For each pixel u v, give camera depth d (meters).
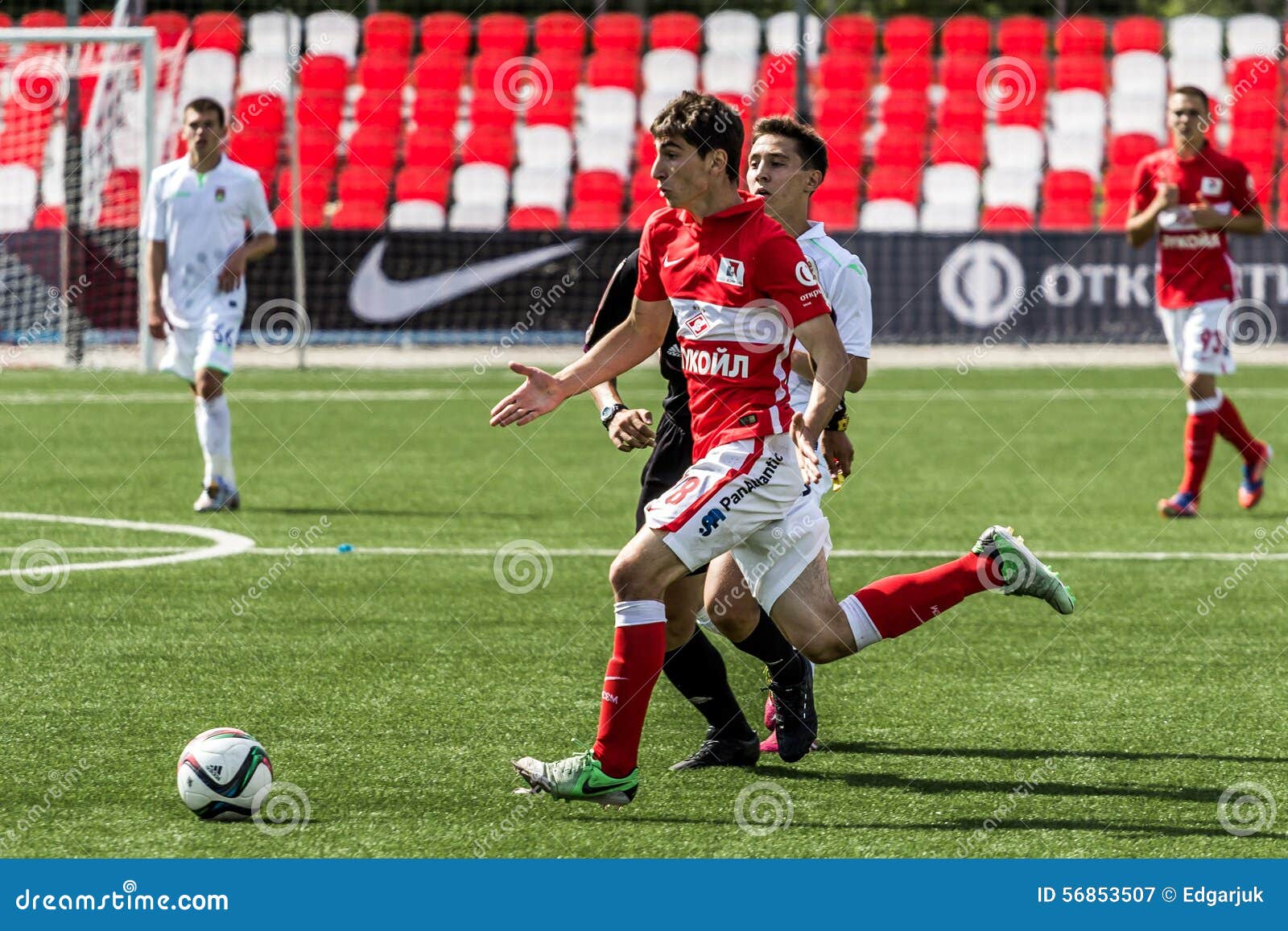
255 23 75.94
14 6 76.62
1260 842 13.15
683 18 79.56
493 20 78.50
